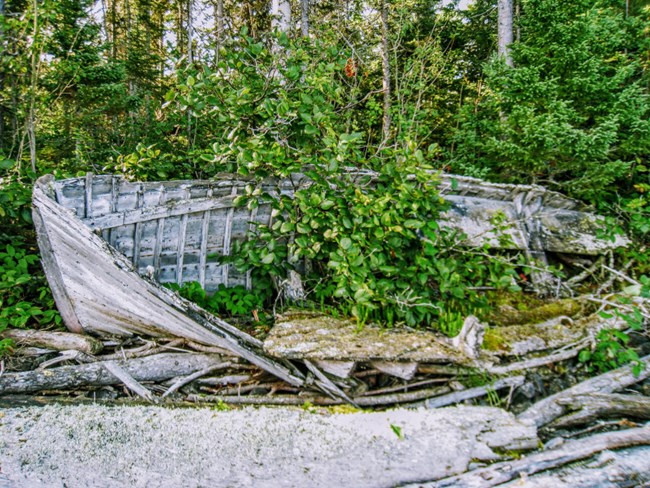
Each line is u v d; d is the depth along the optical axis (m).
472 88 9.81
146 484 2.22
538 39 5.20
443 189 4.52
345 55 4.64
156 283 3.06
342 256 3.25
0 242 3.95
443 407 2.96
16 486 2.17
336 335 3.21
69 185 3.30
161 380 3.28
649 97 5.55
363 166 4.06
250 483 2.23
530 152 4.95
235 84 3.94
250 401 3.08
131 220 3.54
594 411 2.72
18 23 4.70
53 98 6.37
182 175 5.39
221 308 3.93
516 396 3.07
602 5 5.99
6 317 3.41
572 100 5.09
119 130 7.52
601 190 5.16
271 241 3.69
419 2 10.05
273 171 3.70
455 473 2.30
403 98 7.40
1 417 2.70
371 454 2.43
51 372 3.08
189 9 11.13
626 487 2.13
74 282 3.31
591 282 4.64
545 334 3.47
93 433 2.57
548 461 2.30
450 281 3.39
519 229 4.56
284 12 7.82
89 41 7.40
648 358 3.28
